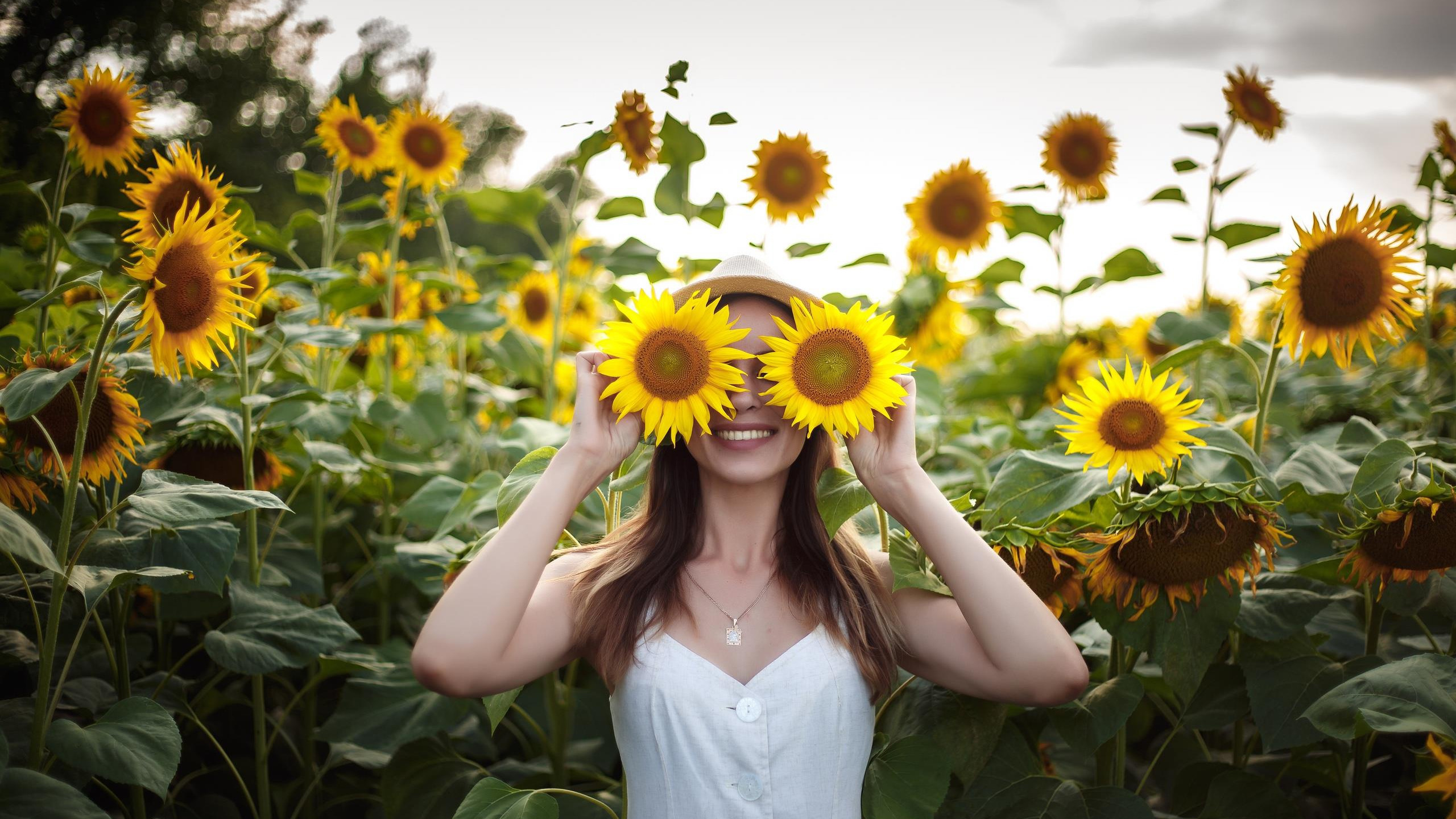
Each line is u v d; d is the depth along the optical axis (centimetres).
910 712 189
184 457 236
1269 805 185
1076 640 204
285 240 315
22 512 192
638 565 168
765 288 165
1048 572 174
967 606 154
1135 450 167
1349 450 225
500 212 343
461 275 418
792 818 153
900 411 161
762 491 172
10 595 200
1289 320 193
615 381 151
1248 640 192
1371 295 185
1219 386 351
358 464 257
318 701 301
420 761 238
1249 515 162
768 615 167
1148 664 205
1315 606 182
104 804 242
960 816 188
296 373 303
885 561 184
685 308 147
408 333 292
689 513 174
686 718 155
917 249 351
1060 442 222
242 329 236
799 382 146
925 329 367
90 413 182
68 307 287
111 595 203
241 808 280
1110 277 329
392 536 329
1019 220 355
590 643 168
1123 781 198
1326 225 186
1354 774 203
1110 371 171
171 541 188
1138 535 166
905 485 158
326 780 290
